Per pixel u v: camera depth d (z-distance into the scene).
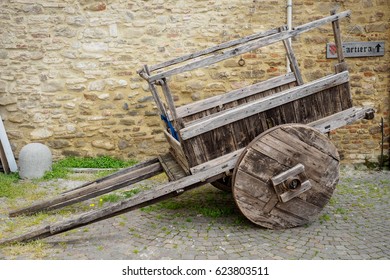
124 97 6.95
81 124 6.96
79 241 3.91
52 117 6.91
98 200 5.30
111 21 6.79
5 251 3.65
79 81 6.88
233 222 4.34
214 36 6.82
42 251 3.66
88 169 6.69
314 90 4.08
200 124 3.90
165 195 4.05
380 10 6.73
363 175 6.51
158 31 6.82
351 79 6.89
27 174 6.28
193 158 3.97
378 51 6.79
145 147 7.05
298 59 6.87
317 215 4.17
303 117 4.13
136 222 4.41
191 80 6.94
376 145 6.97
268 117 4.07
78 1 6.73
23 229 4.29
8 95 6.82
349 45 6.79
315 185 4.06
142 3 6.77
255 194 3.97
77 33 6.79
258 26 6.79
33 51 6.76
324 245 3.71
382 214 4.57
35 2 6.67
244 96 5.29
